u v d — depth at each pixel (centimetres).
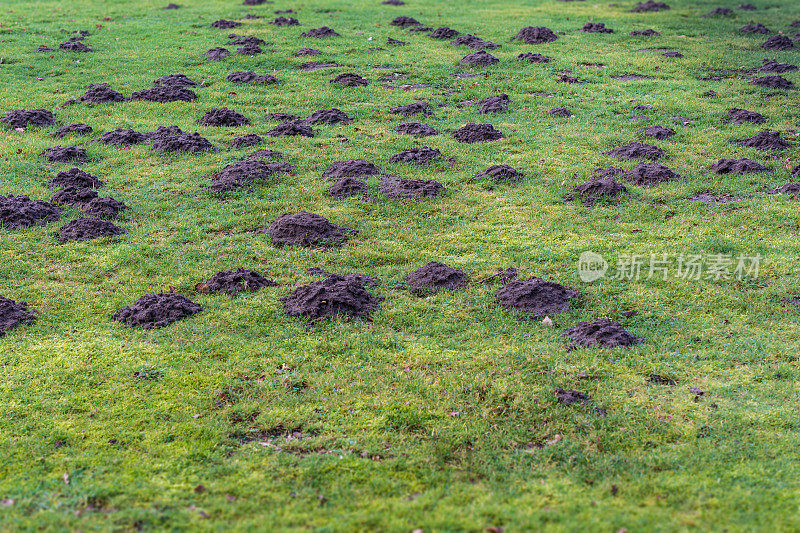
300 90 1836
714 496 541
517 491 558
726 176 1293
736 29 2528
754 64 2080
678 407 674
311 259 995
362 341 790
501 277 941
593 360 751
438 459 601
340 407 673
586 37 2417
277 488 557
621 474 579
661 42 2356
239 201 1180
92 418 646
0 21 2520
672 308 866
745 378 720
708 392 698
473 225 1115
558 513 521
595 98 1800
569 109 1720
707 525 502
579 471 585
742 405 675
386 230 1093
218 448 609
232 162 1352
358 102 1755
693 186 1251
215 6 2878
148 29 2459
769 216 1120
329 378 718
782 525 500
